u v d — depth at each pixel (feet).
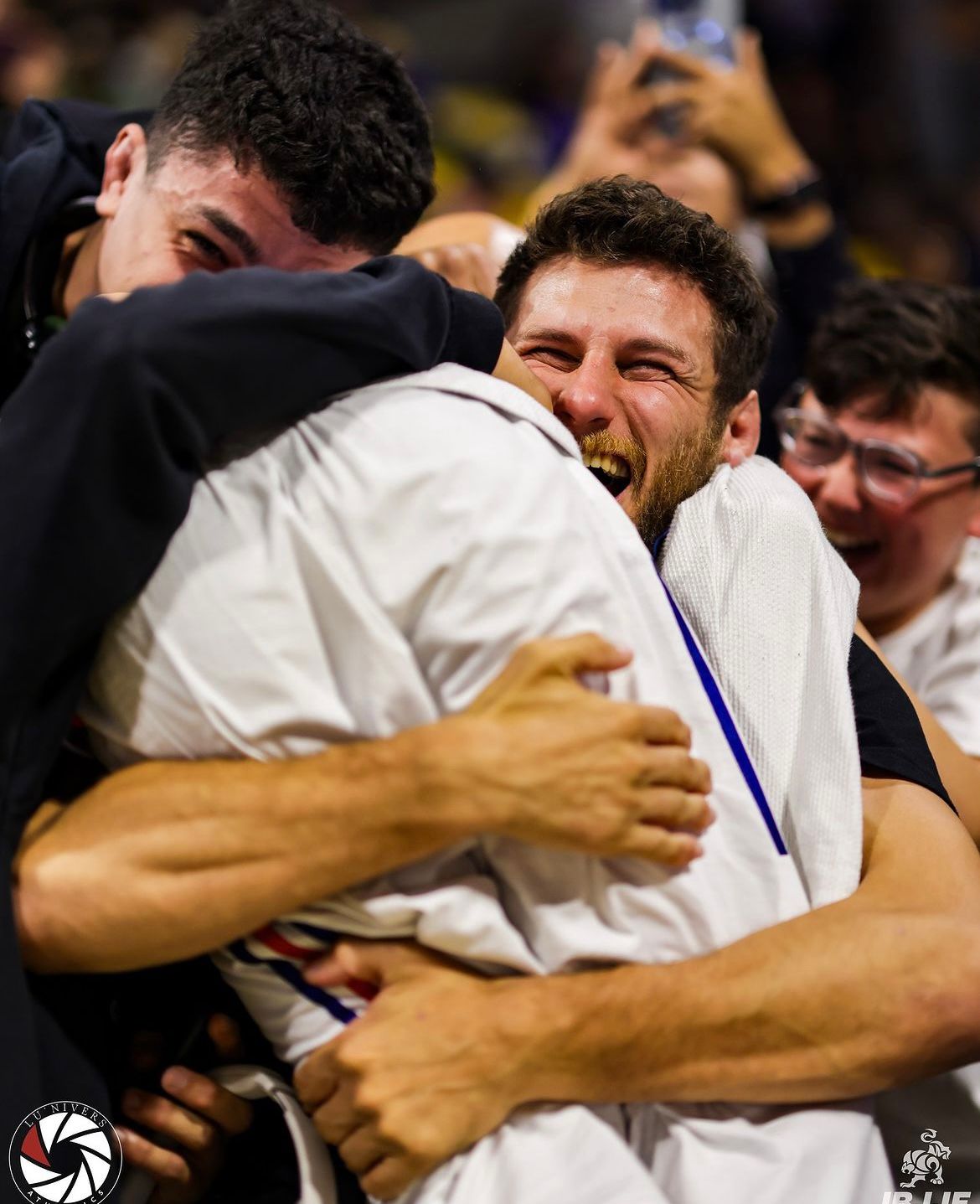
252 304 6.42
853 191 25.46
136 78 21.24
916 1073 6.90
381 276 7.23
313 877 6.26
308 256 9.24
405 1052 6.38
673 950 6.78
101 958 6.39
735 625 7.59
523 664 6.39
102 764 7.09
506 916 6.84
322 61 9.08
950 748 9.39
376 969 6.65
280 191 8.96
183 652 6.48
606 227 8.52
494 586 6.50
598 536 6.98
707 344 8.50
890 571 11.82
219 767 6.46
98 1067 6.97
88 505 6.19
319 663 6.53
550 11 28.12
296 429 6.92
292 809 6.24
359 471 6.65
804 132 25.27
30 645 6.24
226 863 6.24
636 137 14.83
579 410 8.19
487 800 6.18
